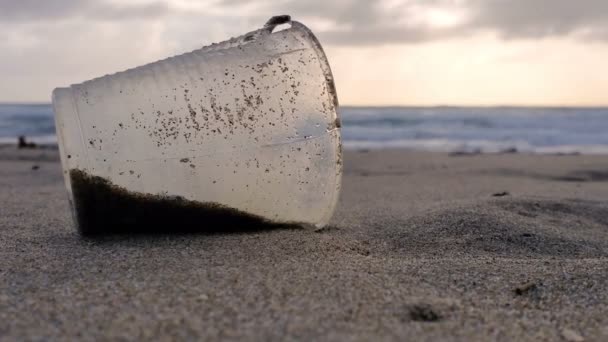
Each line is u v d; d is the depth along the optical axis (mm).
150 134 244
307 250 246
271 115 252
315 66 260
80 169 240
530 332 184
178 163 245
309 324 180
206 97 248
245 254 237
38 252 242
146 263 224
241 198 254
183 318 181
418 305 195
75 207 246
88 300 192
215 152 247
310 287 204
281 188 257
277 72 256
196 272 215
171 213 251
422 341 174
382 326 181
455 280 220
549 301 206
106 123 242
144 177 244
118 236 259
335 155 261
